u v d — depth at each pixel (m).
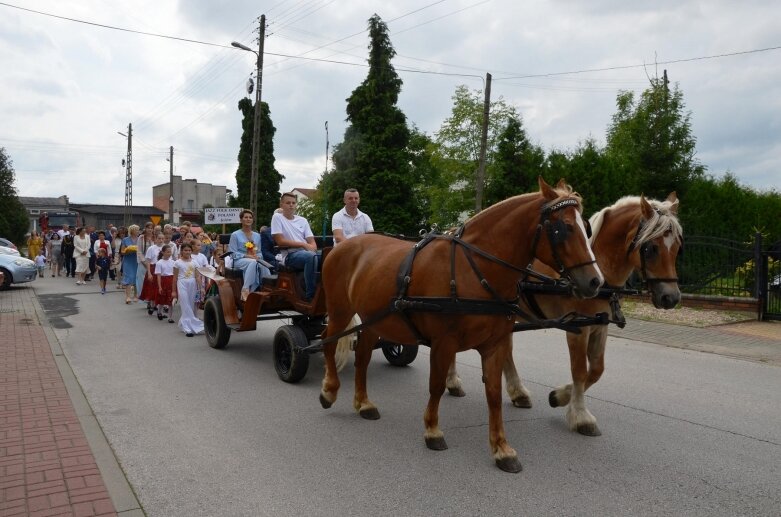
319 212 40.38
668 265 4.74
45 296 15.84
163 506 3.70
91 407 5.80
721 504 3.76
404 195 33.84
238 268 8.07
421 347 9.13
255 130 26.56
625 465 4.39
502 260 4.24
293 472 4.24
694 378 7.14
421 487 3.99
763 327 10.89
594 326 5.15
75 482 3.94
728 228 18.72
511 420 5.50
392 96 33.91
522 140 27.94
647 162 19.61
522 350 8.76
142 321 11.59
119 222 71.38
